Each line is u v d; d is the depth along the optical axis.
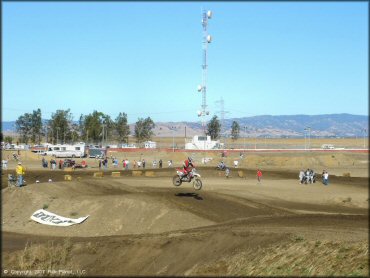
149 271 16.11
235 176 54.66
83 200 29.47
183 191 33.66
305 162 62.25
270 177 53.97
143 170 59.19
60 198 30.61
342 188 40.75
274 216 25.62
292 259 13.84
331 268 12.75
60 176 52.38
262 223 21.91
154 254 17.22
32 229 26.56
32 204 30.25
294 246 15.08
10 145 103.06
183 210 26.42
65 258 17.83
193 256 16.44
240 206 29.00
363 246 14.30
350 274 12.02
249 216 26.42
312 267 12.87
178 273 15.15
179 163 79.31
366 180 44.34
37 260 17.55
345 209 30.16
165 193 31.64
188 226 24.50
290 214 27.02
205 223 24.75
